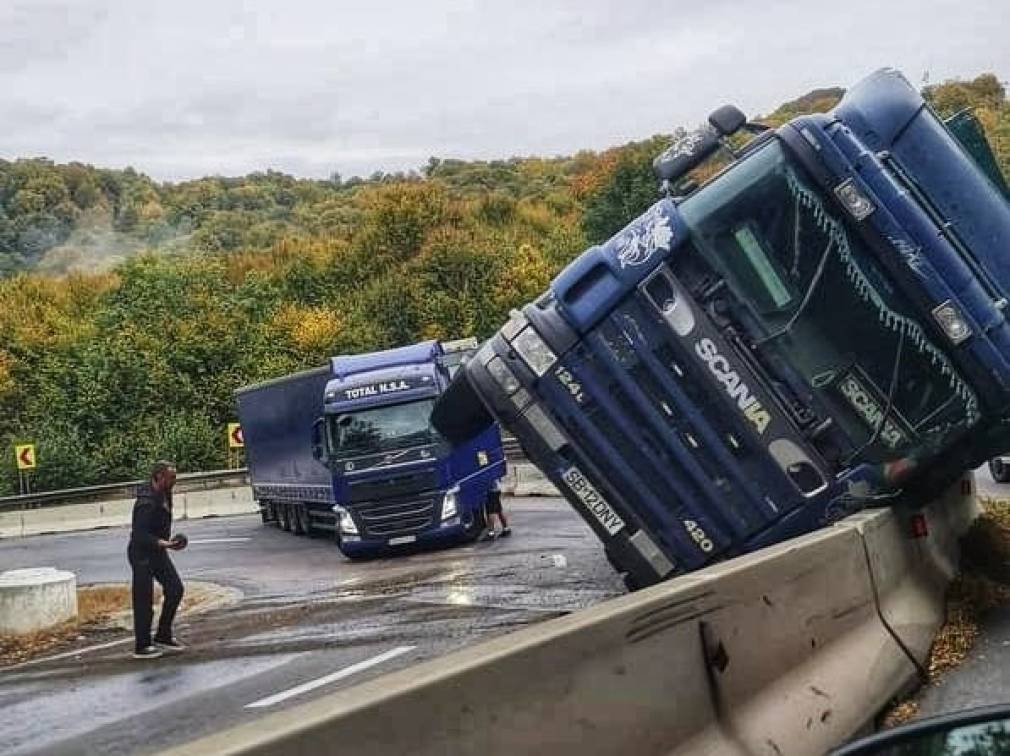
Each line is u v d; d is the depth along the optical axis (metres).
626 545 10.05
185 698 9.55
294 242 102.94
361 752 3.10
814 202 9.35
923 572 9.24
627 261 9.87
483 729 3.59
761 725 5.32
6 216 185.62
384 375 22.42
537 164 155.75
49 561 29.95
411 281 76.75
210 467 59.59
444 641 11.02
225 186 186.38
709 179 9.75
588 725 4.11
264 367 68.62
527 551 19.28
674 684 4.77
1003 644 8.40
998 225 9.66
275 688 9.53
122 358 66.19
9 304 92.69
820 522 9.52
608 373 9.97
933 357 9.14
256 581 20.33
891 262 9.12
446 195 95.69
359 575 19.20
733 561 5.93
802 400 9.52
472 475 22.33
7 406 73.19
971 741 2.33
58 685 11.21
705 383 9.72
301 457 29.61
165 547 12.59
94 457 60.59
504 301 74.06
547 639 4.02
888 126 9.72
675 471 9.88
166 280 77.44
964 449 9.39
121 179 192.12
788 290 9.52
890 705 6.88
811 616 6.47
